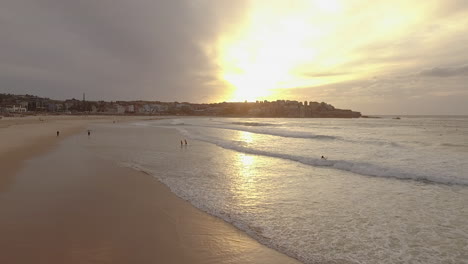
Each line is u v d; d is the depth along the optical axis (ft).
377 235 24.86
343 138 118.62
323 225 26.94
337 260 20.52
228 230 25.25
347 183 43.88
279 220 28.09
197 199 34.55
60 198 32.30
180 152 77.20
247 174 49.90
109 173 47.11
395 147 87.15
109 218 26.78
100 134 138.31
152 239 22.59
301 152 78.13
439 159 63.36
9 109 495.82
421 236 24.73
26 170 46.83
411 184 43.34
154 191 37.35
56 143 90.58
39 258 18.63
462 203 33.83
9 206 28.91
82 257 19.04
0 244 20.47
